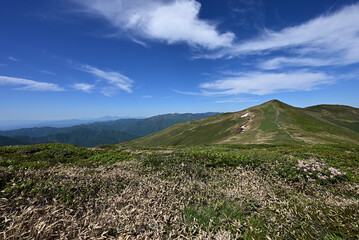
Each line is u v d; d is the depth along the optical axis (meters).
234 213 4.24
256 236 3.41
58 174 5.86
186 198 5.01
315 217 3.84
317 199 5.31
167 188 5.42
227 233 3.44
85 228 3.28
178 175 7.38
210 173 8.08
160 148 26.16
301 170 8.36
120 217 3.64
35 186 4.69
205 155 10.76
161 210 3.92
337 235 3.31
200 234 3.41
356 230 3.29
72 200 4.38
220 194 5.34
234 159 9.98
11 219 3.08
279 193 5.86
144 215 3.73
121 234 3.18
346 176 8.00
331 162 10.74
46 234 2.93
